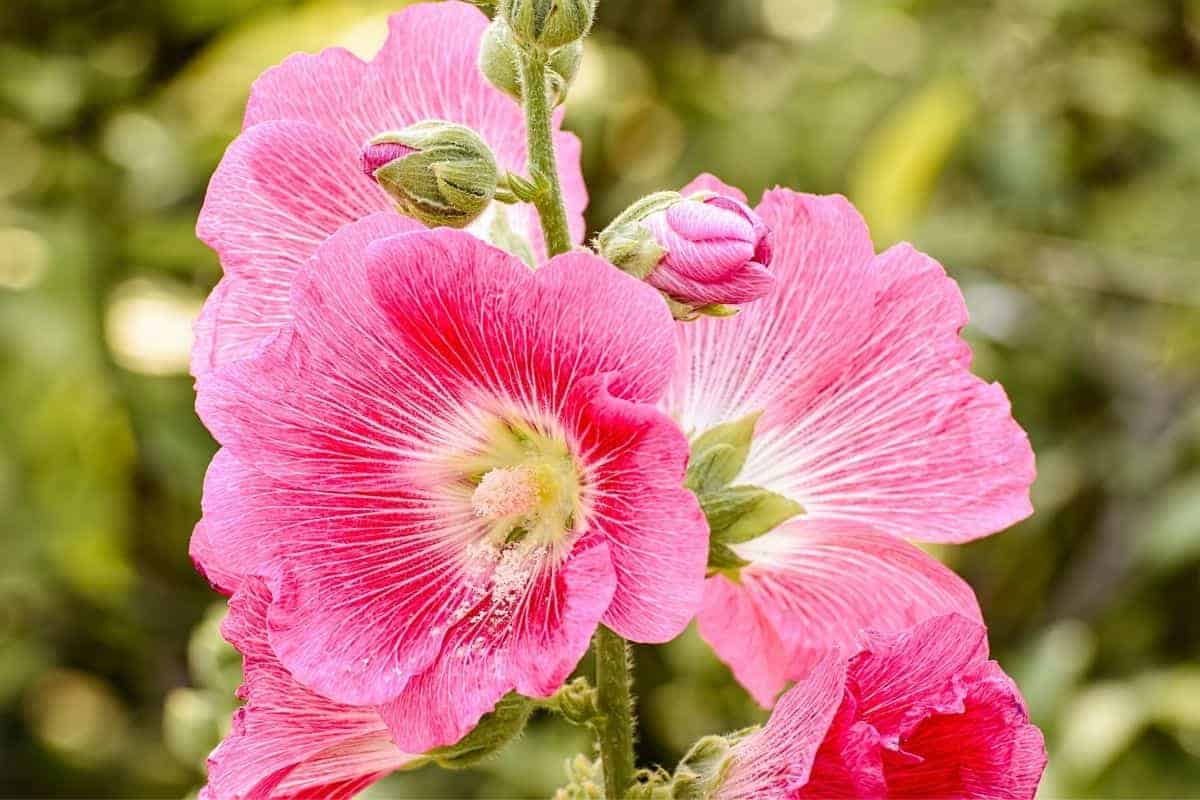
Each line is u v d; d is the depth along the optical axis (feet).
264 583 2.08
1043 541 4.02
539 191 2.14
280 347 2.05
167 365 3.91
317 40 4.07
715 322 2.22
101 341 3.88
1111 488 3.92
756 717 3.67
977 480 2.23
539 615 2.04
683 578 1.99
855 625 2.27
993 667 2.06
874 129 4.27
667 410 2.23
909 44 4.48
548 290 2.01
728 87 4.52
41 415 3.83
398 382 2.07
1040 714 3.45
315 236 2.19
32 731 4.66
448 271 2.02
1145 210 4.26
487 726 2.18
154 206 4.11
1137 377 4.07
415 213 2.12
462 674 2.04
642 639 2.01
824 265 2.20
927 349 2.23
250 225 2.17
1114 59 4.49
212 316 2.17
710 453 2.20
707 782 2.17
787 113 4.27
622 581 2.02
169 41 4.29
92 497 3.84
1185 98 4.40
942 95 3.86
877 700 2.05
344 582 2.07
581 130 4.11
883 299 2.22
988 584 4.02
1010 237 4.10
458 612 2.07
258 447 2.06
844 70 4.35
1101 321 4.21
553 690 2.01
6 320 3.79
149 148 4.17
